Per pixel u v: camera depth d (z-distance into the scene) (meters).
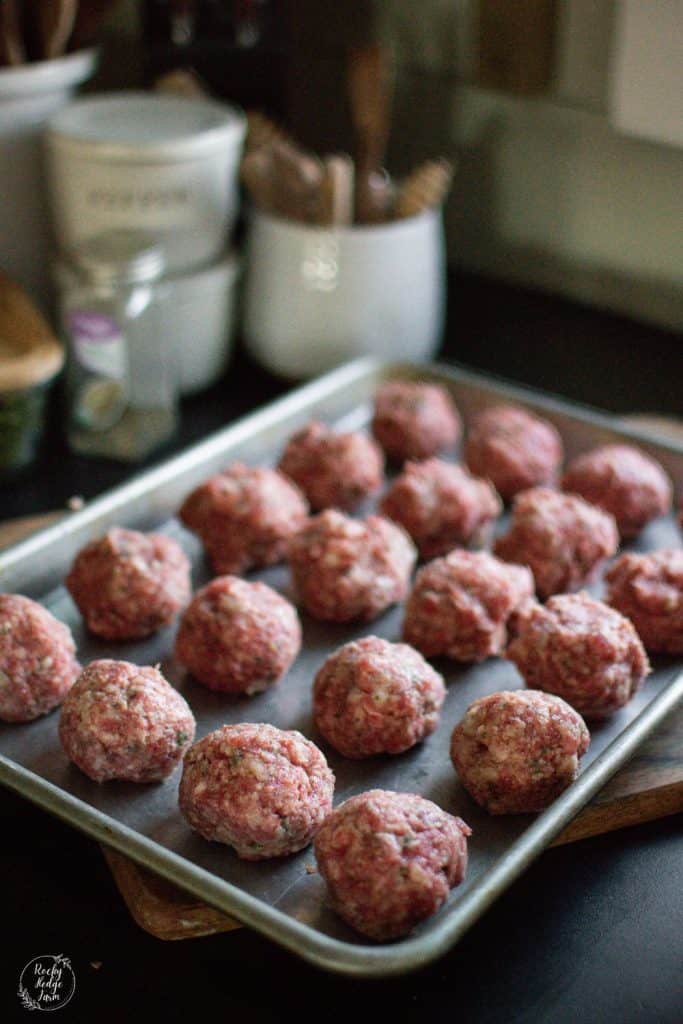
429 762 1.09
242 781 0.96
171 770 1.06
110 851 0.99
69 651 1.15
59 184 1.54
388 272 1.58
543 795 1.01
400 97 1.88
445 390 1.57
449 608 1.20
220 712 1.15
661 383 1.67
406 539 1.31
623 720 1.14
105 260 1.43
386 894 0.89
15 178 1.56
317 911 0.94
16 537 1.34
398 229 1.56
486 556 1.25
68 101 1.59
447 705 1.16
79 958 0.93
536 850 0.90
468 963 0.93
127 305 1.46
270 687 1.18
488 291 1.89
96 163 1.49
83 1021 0.89
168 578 1.23
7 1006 0.90
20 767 0.96
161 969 0.93
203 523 1.32
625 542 1.39
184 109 1.60
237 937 0.96
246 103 1.75
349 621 1.27
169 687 1.08
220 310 1.62
